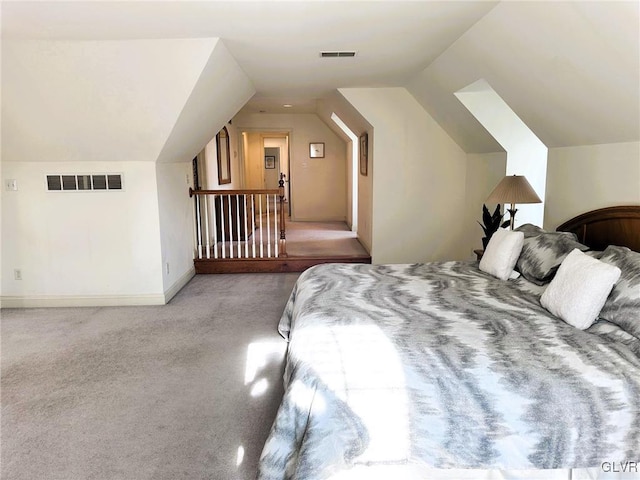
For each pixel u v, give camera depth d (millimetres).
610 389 1670
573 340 1975
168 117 3715
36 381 2822
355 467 1665
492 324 2174
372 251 5621
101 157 4141
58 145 3973
